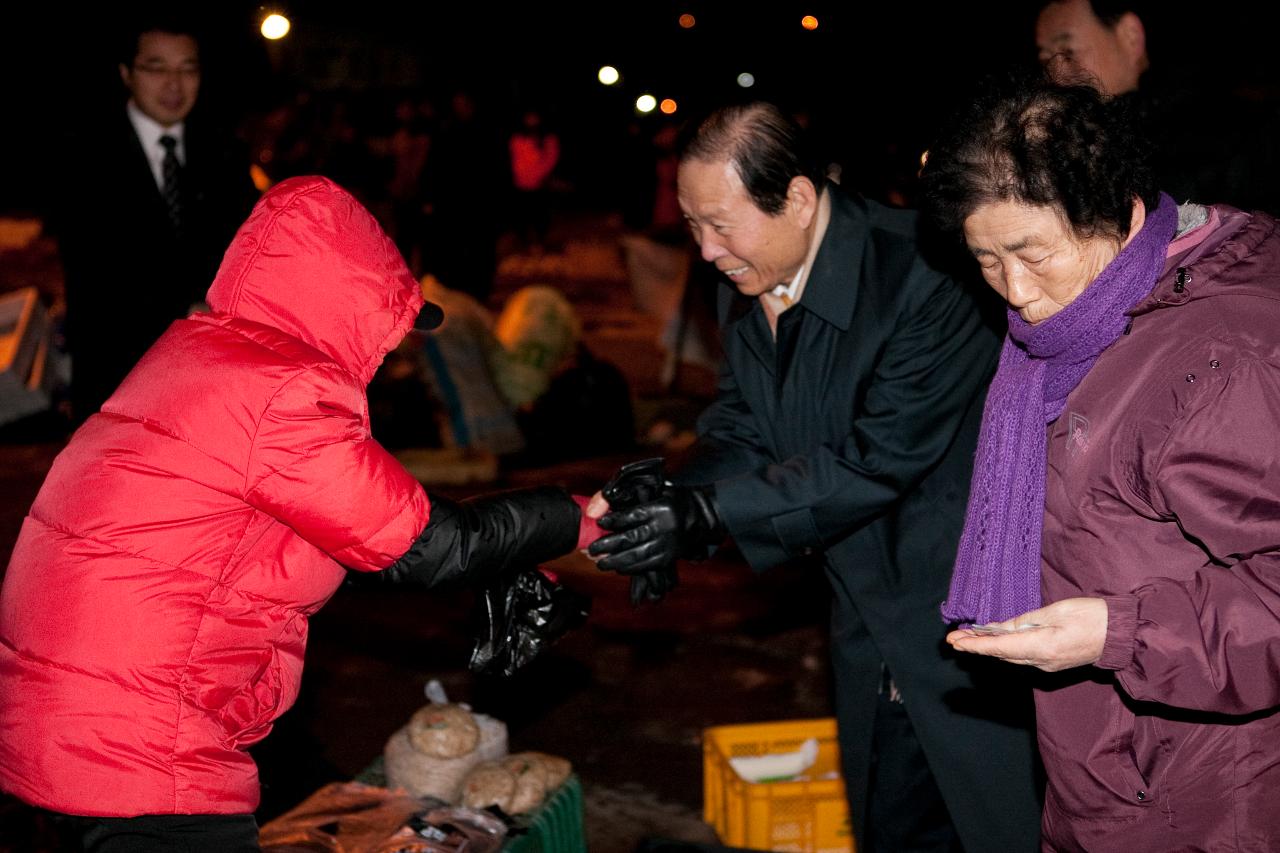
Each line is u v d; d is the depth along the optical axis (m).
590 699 4.79
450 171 11.69
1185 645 1.86
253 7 5.49
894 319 2.75
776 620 5.45
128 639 2.14
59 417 7.92
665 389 9.16
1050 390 2.02
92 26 4.60
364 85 22.11
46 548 2.19
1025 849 2.93
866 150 8.55
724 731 3.89
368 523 2.21
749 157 2.56
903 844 3.07
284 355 2.20
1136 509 1.96
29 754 2.15
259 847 2.29
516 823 3.12
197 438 2.16
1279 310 1.85
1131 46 3.58
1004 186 1.87
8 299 7.83
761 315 2.93
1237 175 3.50
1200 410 1.86
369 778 3.45
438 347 7.26
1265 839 2.00
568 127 21.80
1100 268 1.93
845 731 3.07
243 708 2.25
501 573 2.62
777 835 3.56
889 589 2.90
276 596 2.25
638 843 3.53
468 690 4.85
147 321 4.56
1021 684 2.84
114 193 4.46
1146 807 2.05
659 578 2.80
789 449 2.98
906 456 2.77
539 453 7.61
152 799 2.15
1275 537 1.85
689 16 16.23
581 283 14.77
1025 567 2.09
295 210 2.26
